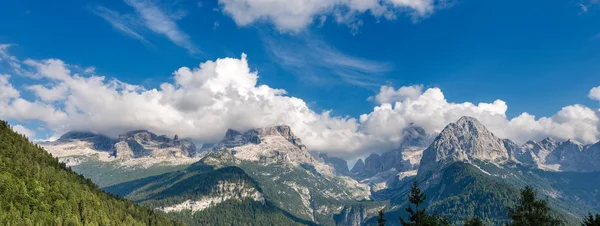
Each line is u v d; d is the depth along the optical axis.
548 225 100.62
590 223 96.81
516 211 104.25
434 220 125.31
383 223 146.12
